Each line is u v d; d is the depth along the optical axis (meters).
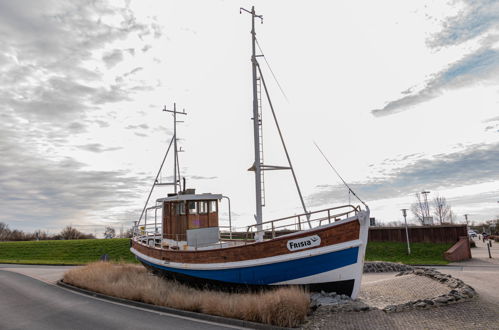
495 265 22.59
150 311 11.09
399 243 31.56
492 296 10.38
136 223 23.03
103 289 14.20
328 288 10.91
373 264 20.83
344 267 10.54
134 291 12.88
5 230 69.56
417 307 9.26
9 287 16.23
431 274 13.74
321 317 9.10
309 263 10.85
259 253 11.55
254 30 14.66
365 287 13.36
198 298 11.33
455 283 11.45
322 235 10.73
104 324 9.41
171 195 17.44
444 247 28.91
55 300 13.08
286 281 11.30
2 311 11.20
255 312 9.27
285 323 8.57
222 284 12.66
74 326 9.25
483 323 7.93
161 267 15.45
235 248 12.11
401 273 16.27
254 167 14.23
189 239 14.98
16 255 35.50
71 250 35.78
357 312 9.34
